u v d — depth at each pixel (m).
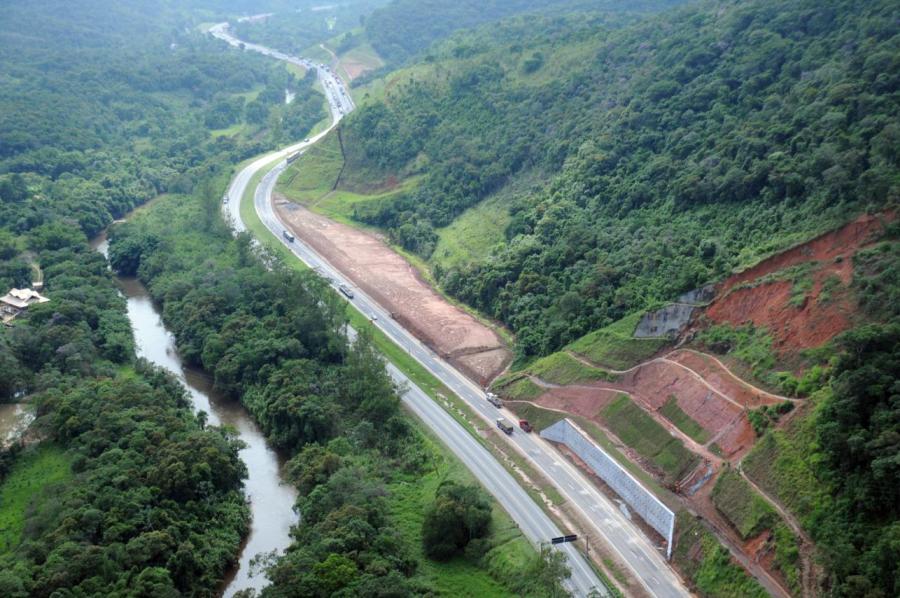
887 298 102.88
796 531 90.50
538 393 139.12
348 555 98.12
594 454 120.56
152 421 126.56
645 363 129.75
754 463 101.31
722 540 97.06
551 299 158.88
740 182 143.00
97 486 109.56
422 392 148.12
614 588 96.75
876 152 123.19
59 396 133.25
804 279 117.19
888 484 82.88
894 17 152.75
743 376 114.56
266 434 140.75
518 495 115.94
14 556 99.31
